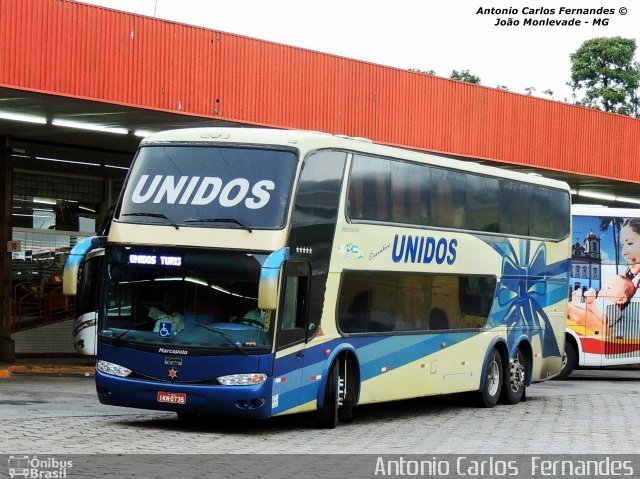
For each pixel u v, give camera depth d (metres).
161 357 14.55
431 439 15.05
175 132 15.68
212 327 14.47
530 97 33.81
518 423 17.67
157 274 14.77
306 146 15.27
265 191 14.84
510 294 21.38
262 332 14.41
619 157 36.88
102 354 14.91
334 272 15.84
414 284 18.06
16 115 24.30
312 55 27.11
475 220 20.06
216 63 24.70
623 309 27.48
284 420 17.16
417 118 30.30
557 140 34.75
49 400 18.88
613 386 26.80
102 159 30.98
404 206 17.77
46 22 21.36
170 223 14.84
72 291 15.02
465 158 32.09
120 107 23.03
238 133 15.36
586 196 42.75
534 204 22.38
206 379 14.41
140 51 23.05
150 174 15.33
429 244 18.45
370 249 16.77
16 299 31.00
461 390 19.64
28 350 30.97
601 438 15.44
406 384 17.88
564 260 23.61
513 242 21.45
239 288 14.52
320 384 15.66
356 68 28.42
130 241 14.96
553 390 25.36
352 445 14.02
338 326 16.02
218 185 14.97
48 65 21.41
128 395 14.66
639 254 27.58
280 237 14.55
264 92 25.86
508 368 21.33
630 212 27.58
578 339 27.39
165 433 14.61
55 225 32.66
